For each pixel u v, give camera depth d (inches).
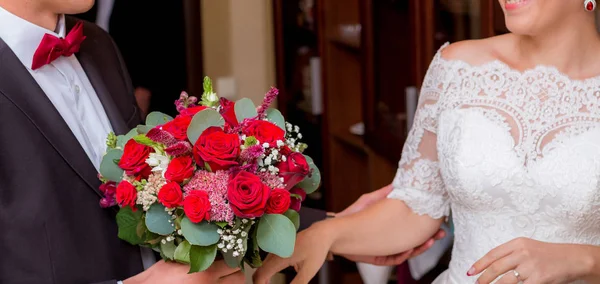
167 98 176.7
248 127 68.2
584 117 81.0
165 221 66.8
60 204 71.6
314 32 194.7
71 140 72.9
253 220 66.9
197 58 179.8
